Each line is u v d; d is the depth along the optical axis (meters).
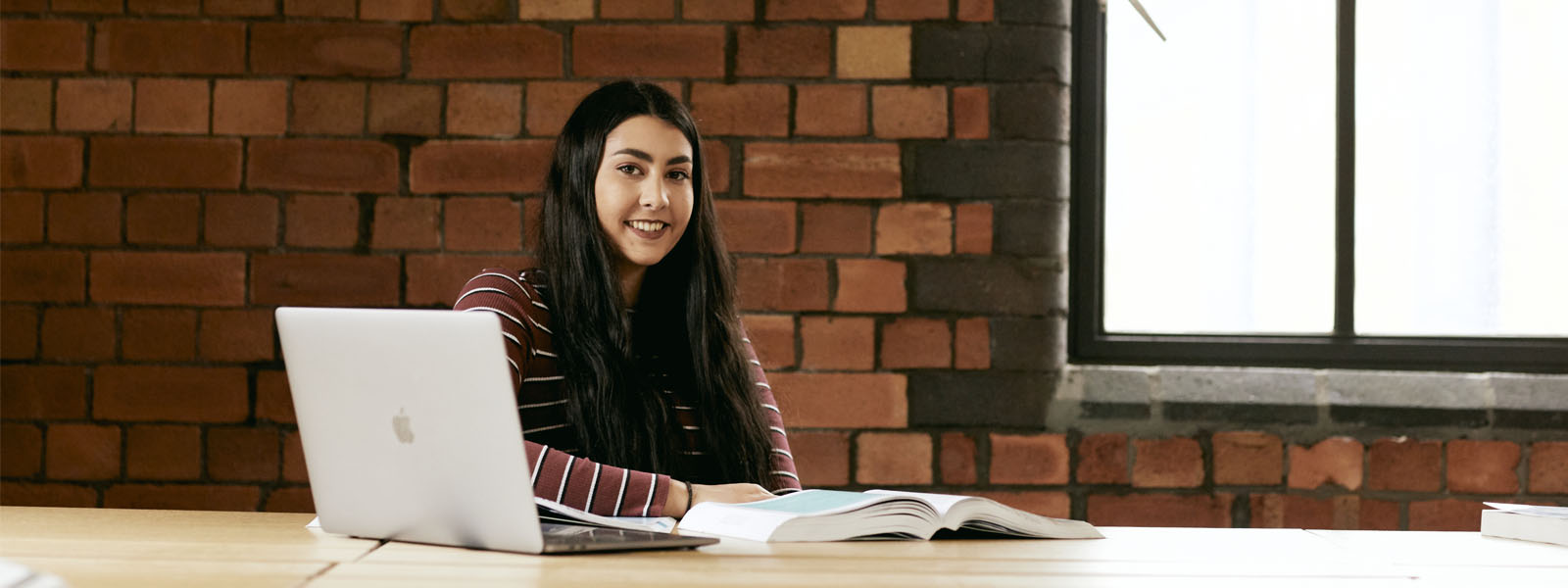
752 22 2.29
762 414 1.75
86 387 2.29
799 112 2.29
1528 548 1.24
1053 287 2.30
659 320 1.73
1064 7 2.31
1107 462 2.29
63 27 2.30
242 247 2.29
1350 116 2.39
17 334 2.29
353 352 1.14
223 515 1.35
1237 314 2.41
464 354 1.06
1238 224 2.41
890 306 2.29
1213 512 2.29
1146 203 2.41
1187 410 2.29
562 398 1.60
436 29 2.29
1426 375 2.31
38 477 2.29
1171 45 2.41
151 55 2.29
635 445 1.58
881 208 2.29
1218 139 2.40
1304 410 2.28
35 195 2.29
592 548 1.08
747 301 2.29
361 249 2.29
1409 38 2.40
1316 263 2.40
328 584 0.93
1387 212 2.40
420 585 0.93
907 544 1.18
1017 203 2.29
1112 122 2.41
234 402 2.29
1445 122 2.39
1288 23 2.41
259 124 2.29
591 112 1.67
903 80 2.29
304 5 2.29
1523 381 2.30
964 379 2.29
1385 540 1.27
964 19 2.29
